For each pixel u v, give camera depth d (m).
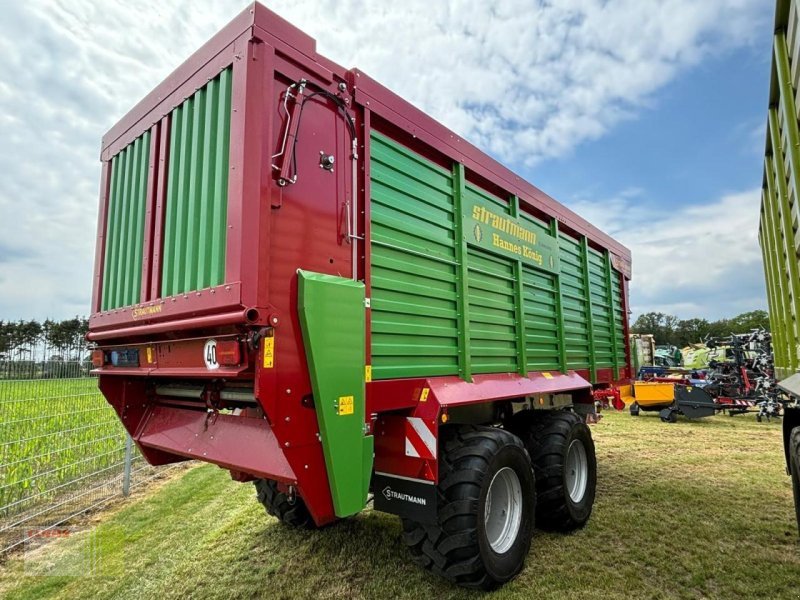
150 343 2.57
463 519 2.47
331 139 2.32
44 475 4.50
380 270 2.54
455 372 3.04
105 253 3.17
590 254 5.61
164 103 2.64
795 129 2.57
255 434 2.23
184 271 2.31
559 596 2.65
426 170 3.01
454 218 3.22
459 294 3.14
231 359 1.93
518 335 3.83
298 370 2.00
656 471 5.52
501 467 2.74
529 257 4.09
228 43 2.15
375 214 2.54
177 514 4.14
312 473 2.02
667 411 10.07
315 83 2.29
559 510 3.47
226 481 5.20
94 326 3.09
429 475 2.47
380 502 2.66
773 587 2.78
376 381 2.40
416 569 2.96
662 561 3.10
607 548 3.32
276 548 3.29
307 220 2.14
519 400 3.70
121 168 3.08
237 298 1.87
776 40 2.63
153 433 2.88
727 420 10.41
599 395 5.41
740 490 4.71
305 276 2.03
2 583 2.99
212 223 2.13
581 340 5.05
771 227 3.92
